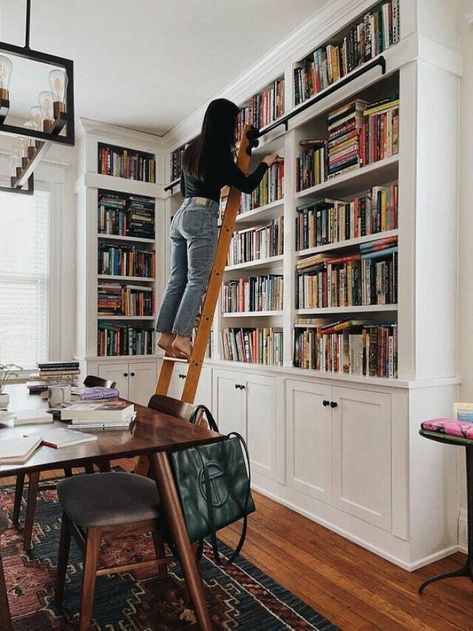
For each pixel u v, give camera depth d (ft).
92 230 13.74
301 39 9.40
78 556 7.49
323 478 8.75
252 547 7.82
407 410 7.20
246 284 11.39
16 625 5.74
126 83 11.42
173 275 9.62
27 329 13.99
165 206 14.85
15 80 11.32
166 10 8.73
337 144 8.84
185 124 13.50
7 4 8.48
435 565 7.29
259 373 10.43
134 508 5.28
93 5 8.57
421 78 7.36
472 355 7.70
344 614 6.00
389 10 7.75
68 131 6.86
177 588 6.54
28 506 7.69
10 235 13.79
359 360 8.18
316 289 9.30
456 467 7.77
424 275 7.39
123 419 5.69
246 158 9.43
